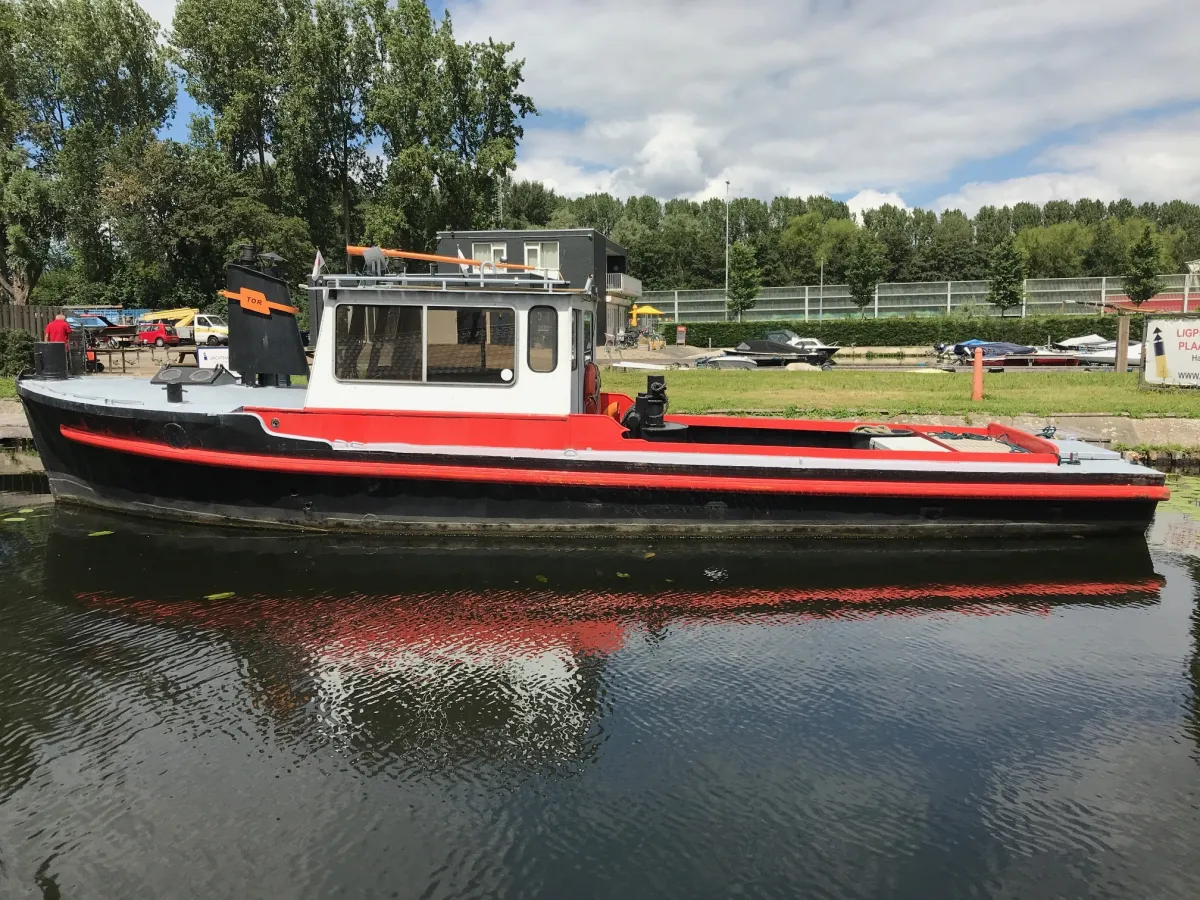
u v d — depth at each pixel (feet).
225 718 14.99
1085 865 11.34
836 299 202.90
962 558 24.30
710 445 25.53
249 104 144.46
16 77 145.79
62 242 162.20
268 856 11.37
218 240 133.59
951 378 64.18
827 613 20.18
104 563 23.03
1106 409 43.73
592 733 14.57
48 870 11.07
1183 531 27.12
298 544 24.88
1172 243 279.08
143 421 25.48
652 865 11.27
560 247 106.22
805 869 11.20
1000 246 170.91
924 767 13.61
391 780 13.17
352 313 24.67
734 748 14.12
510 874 11.07
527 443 24.95
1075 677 16.80
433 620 19.52
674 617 19.88
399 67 137.69
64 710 15.20
